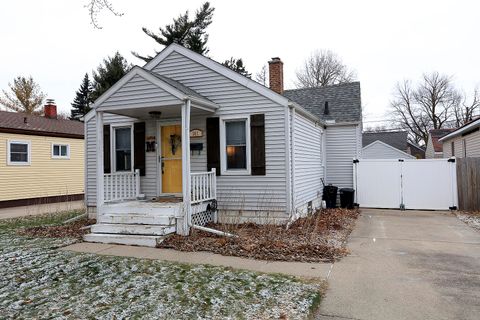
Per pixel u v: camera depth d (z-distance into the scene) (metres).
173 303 4.28
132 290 4.75
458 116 45.66
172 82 9.23
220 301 4.32
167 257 6.50
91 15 8.19
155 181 10.60
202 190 9.16
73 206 16.08
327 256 6.43
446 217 11.38
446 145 23.78
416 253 6.76
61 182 18.67
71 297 4.53
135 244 7.56
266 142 9.43
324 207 13.94
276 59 13.18
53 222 11.06
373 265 5.93
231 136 9.90
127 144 11.21
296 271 5.56
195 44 26.06
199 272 5.52
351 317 3.89
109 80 28.14
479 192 12.62
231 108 9.76
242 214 9.60
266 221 8.98
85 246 7.51
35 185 17.20
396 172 13.62
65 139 19.02
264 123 9.42
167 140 10.54
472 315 3.90
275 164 9.34
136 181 10.62
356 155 15.27
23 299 4.48
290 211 9.25
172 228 8.14
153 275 5.39
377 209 13.56
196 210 8.71
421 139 49.19
